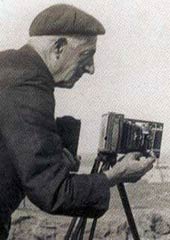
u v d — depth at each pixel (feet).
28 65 5.12
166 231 9.95
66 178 5.01
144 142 6.61
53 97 5.21
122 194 6.75
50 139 4.99
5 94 4.96
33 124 4.92
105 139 6.59
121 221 9.86
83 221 7.04
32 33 5.44
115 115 6.56
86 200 5.08
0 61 5.16
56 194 4.92
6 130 4.94
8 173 5.12
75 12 5.42
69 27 5.35
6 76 5.03
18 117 4.92
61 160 5.07
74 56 5.45
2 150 5.07
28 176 4.91
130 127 6.57
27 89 4.99
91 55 5.58
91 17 5.49
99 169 7.16
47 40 5.37
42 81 5.09
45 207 4.98
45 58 5.38
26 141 4.90
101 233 9.71
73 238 7.04
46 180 4.91
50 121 5.04
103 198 5.17
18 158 4.92
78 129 6.16
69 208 5.04
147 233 9.97
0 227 5.29
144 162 5.60
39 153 4.90
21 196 5.38
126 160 5.58
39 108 4.97
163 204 10.16
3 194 5.18
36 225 9.72
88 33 5.43
